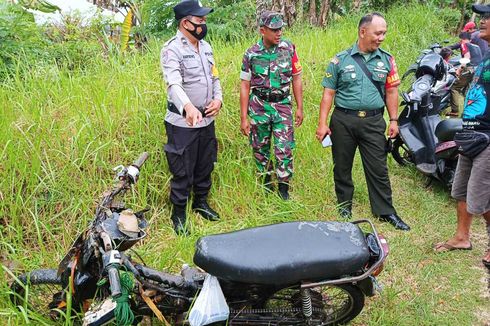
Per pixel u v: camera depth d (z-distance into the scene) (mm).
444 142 4457
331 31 8078
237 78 5441
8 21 5750
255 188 4375
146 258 3490
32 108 4309
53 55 5828
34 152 3840
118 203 2785
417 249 4051
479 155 3506
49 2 7266
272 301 3004
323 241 2652
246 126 4391
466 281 3670
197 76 3758
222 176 4488
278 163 4402
